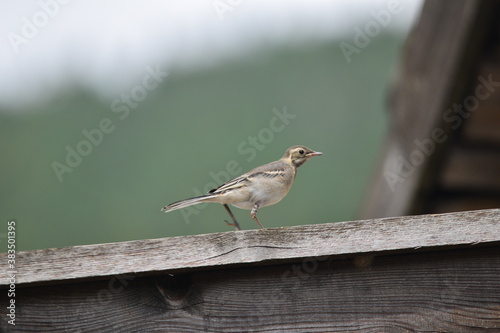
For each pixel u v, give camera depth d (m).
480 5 9.63
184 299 6.39
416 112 12.25
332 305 6.50
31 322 6.24
